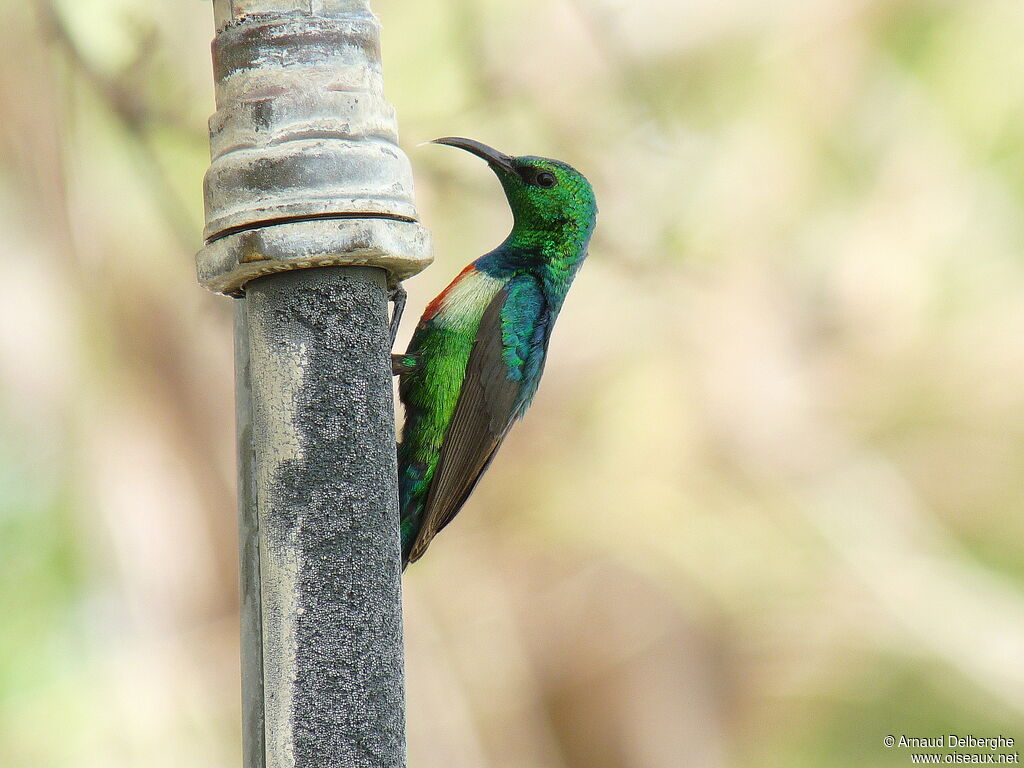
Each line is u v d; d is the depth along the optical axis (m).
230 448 11.42
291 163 3.94
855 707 13.68
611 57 12.24
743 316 13.66
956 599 13.82
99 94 10.03
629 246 12.67
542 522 13.43
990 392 14.07
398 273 4.18
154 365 11.27
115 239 11.20
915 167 14.38
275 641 3.93
